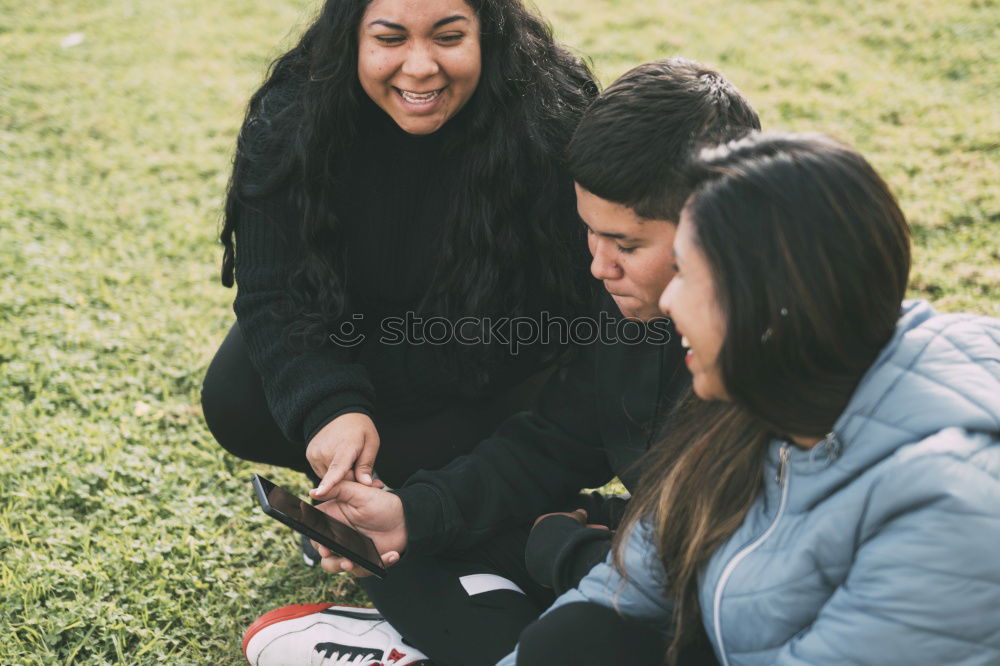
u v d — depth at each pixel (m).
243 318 2.46
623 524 1.91
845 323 1.38
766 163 1.38
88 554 2.74
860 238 1.35
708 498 1.70
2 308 3.77
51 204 4.53
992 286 3.79
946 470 1.38
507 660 1.95
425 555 2.39
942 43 6.04
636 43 6.16
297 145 2.31
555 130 2.34
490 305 2.45
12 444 3.12
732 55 6.01
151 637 2.54
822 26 6.39
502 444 2.45
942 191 4.46
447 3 2.06
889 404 1.44
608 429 2.34
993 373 1.44
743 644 1.67
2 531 2.79
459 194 2.38
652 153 1.80
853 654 1.47
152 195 4.70
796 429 1.48
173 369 3.55
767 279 1.35
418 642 2.34
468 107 2.31
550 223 2.37
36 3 6.85
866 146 4.90
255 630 2.38
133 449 3.15
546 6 6.72
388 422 2.75
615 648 1.85
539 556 2.28
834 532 1.50
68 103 5.51
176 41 6.39
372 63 2.12
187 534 2.83
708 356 1.45
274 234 2.45
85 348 3.62
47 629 2.52
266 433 2.72
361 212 2.47
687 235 1.42
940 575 1.39
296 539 2.91
